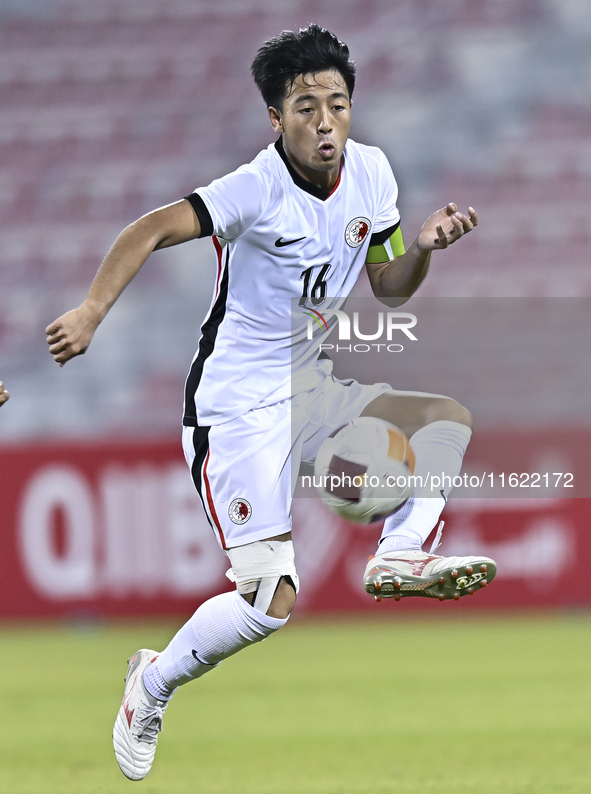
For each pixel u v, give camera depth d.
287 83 11.50
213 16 67.94
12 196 63.59
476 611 38.78
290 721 20.22
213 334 12.56
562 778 14.29
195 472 12.44
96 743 18.28
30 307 59.62
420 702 22.09
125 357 55.88
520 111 63.22
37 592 38.06
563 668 26.50
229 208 11.33
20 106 66.62
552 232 59.78
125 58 67.50
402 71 65.00
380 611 38.91
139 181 63.81
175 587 37.84
